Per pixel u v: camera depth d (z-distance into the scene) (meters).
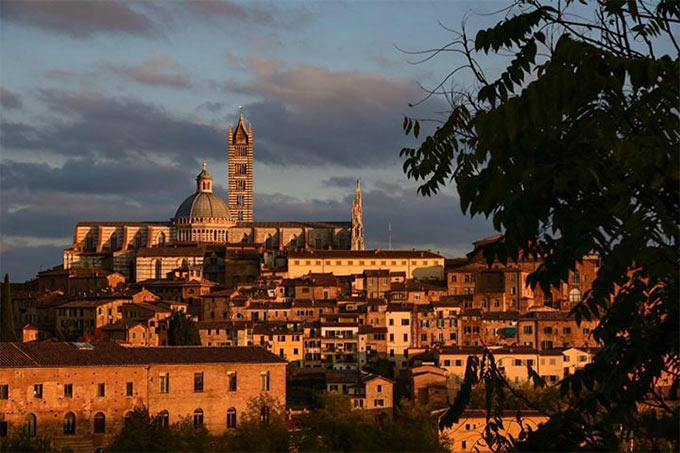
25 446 149.50
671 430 30.59
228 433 161.00
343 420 172.75
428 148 34.38
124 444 147.00
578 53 28.75
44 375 172.75
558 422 32.25
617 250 28.06
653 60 28.83
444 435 149.00
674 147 28.47
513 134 27.69
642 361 30.23
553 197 29.73
